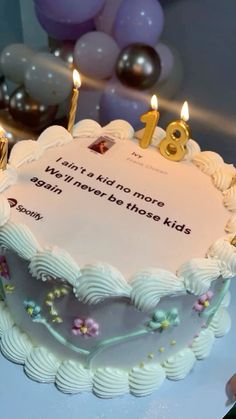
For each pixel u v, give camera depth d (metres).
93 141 0.70
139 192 0.64
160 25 0.92
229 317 0.69
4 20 1.09
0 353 0.63
